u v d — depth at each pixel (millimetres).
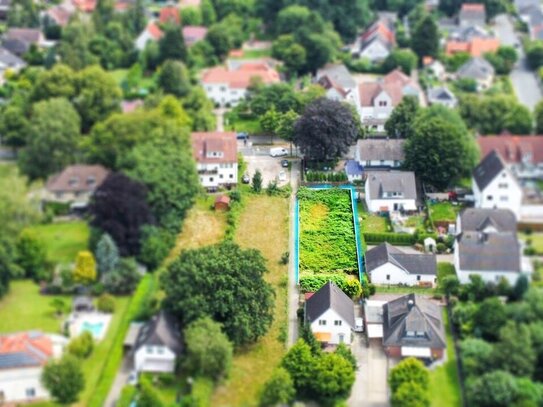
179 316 161125
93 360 156000
